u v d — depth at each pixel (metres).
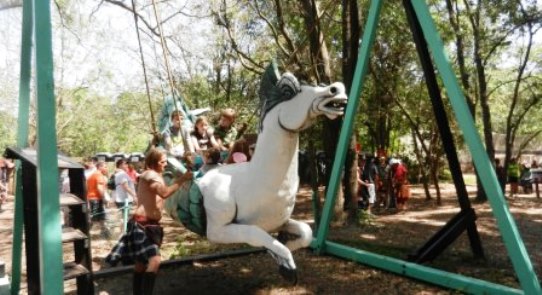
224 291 4.37
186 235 7.85
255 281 4.67
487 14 11.73
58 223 2.76
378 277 4.72
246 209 3.44
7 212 12.45
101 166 9.19
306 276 4.81
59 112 20.05
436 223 8.95
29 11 4.04
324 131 8.48
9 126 16.70
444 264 5.17
